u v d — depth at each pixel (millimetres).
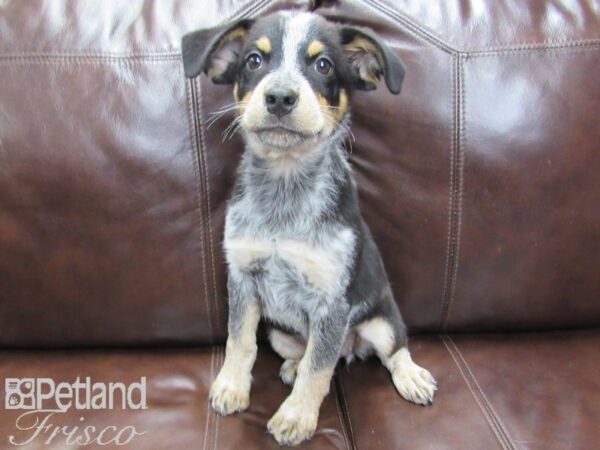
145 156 508
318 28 472
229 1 532
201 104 513
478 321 565
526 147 525
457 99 523
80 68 502
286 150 468
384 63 447
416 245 548
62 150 497
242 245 491
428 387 489
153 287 530
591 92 525
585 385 495
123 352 545
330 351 486
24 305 522
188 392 491
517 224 537
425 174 533
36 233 507
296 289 509
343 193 495
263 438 450
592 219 536
